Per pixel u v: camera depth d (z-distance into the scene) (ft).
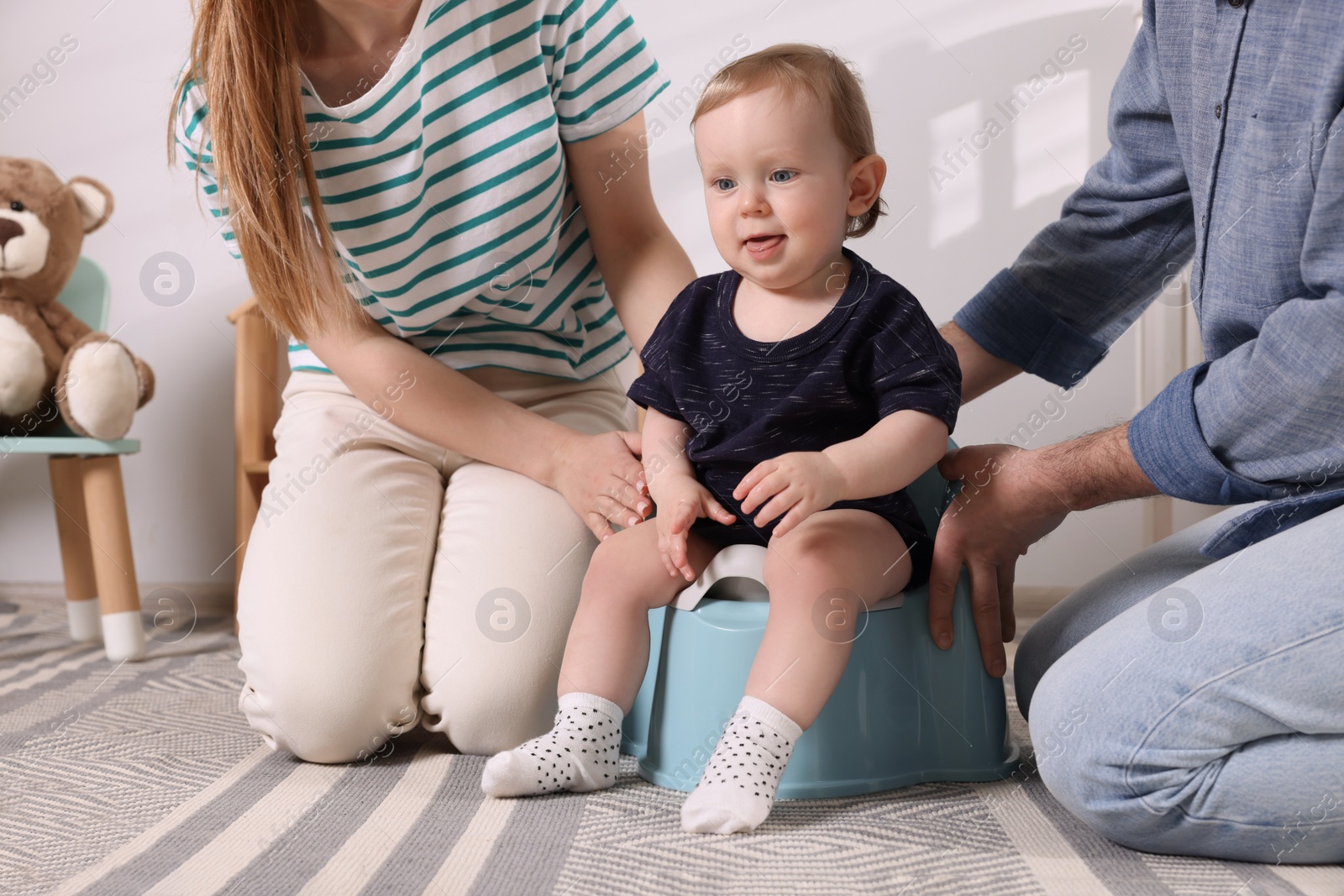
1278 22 2.37
